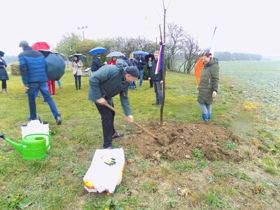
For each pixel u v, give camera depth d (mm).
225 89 15219
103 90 4809
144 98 10492
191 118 7398
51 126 6562
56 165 4520
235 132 6602
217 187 4113
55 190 3859
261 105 10820
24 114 7676
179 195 3883
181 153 4984
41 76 6441
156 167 4578
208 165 4758
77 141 5598
